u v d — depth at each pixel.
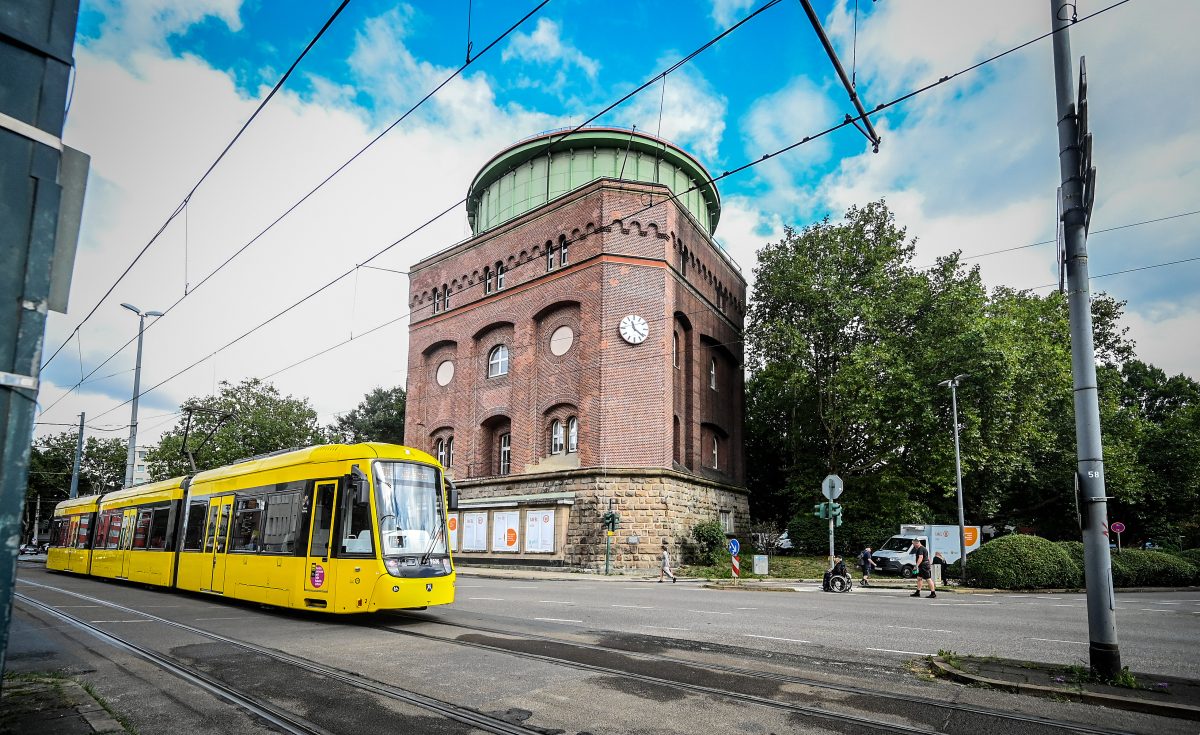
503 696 7.09
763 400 41.06
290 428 45.56
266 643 10.20
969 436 31.61
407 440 39.34
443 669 8.34
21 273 3.37
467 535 33.78
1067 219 8.91
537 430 32.44
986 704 6.95
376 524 12.44
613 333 30.06
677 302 32.34
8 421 3.27
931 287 35.59
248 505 15.58
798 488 37.22
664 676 7.98
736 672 8.24
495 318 35.25
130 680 7.80
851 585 24.48
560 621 12.77
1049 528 44.41
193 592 18.98
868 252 35.22
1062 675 7.95
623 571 28.14
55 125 3.57
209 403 44.81
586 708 6.68
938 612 15.44
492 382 35.19
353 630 11.57
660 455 29.31
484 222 40.34
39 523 69.50
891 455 34.50
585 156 36.50
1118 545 45.12
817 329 35.06
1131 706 6.89
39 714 6.05
